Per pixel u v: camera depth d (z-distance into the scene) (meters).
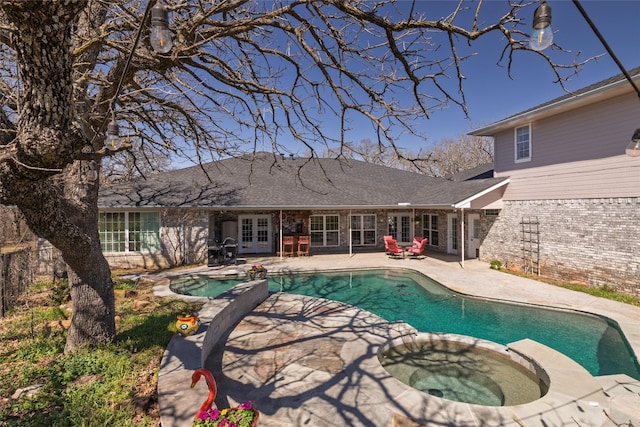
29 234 13.61
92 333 5.81
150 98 6.42
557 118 11.96
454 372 5.91
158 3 2.27
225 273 13.72
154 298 9.53
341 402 4.54
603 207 10.48
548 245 12.32
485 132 14.93
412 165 5.29
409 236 21.50
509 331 7.95
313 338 6.84
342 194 18.52
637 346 6.43
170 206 14.71
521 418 4.18
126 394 4.44
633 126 9.66
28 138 2.72
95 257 5.83
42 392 4.40
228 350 6.26
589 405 4.44
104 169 12.34
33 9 2.07
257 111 5.86
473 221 16.78
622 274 9.94
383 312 9.57
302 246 18.75
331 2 3.34
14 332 6.63
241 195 16.80
